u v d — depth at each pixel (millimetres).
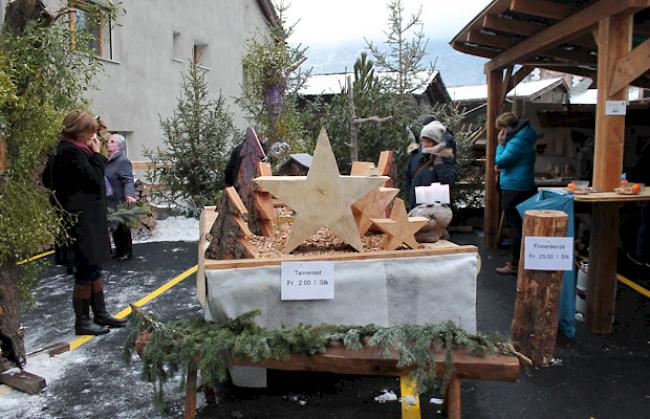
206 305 2488
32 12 2881
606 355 3340
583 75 7562
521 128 5059
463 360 2080
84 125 3428
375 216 3027
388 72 7715
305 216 2537
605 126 3889
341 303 2426
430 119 4754
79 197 3467
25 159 2916
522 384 2947
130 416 2645
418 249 2584
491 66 6453
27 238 2893
